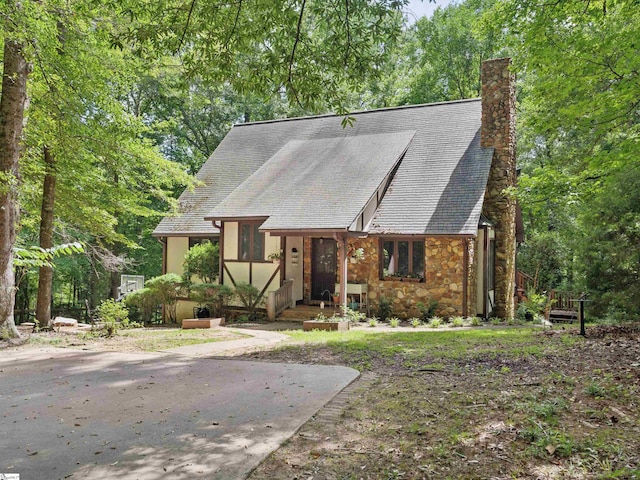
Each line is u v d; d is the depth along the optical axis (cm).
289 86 743
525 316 1689
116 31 1116
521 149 2464
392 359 777
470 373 644
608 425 434
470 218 1455
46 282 1315
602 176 1166
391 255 1587
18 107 991
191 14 689
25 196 1325
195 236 1866
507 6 1048
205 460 396
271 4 647
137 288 2019
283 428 466
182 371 720
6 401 567
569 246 1894
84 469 382
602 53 991
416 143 1814
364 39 699
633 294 1548
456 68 2881
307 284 1730
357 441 432
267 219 1521
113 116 1319
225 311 1692
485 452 394
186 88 781
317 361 793
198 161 2906
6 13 820
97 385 639
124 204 1487
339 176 1656
